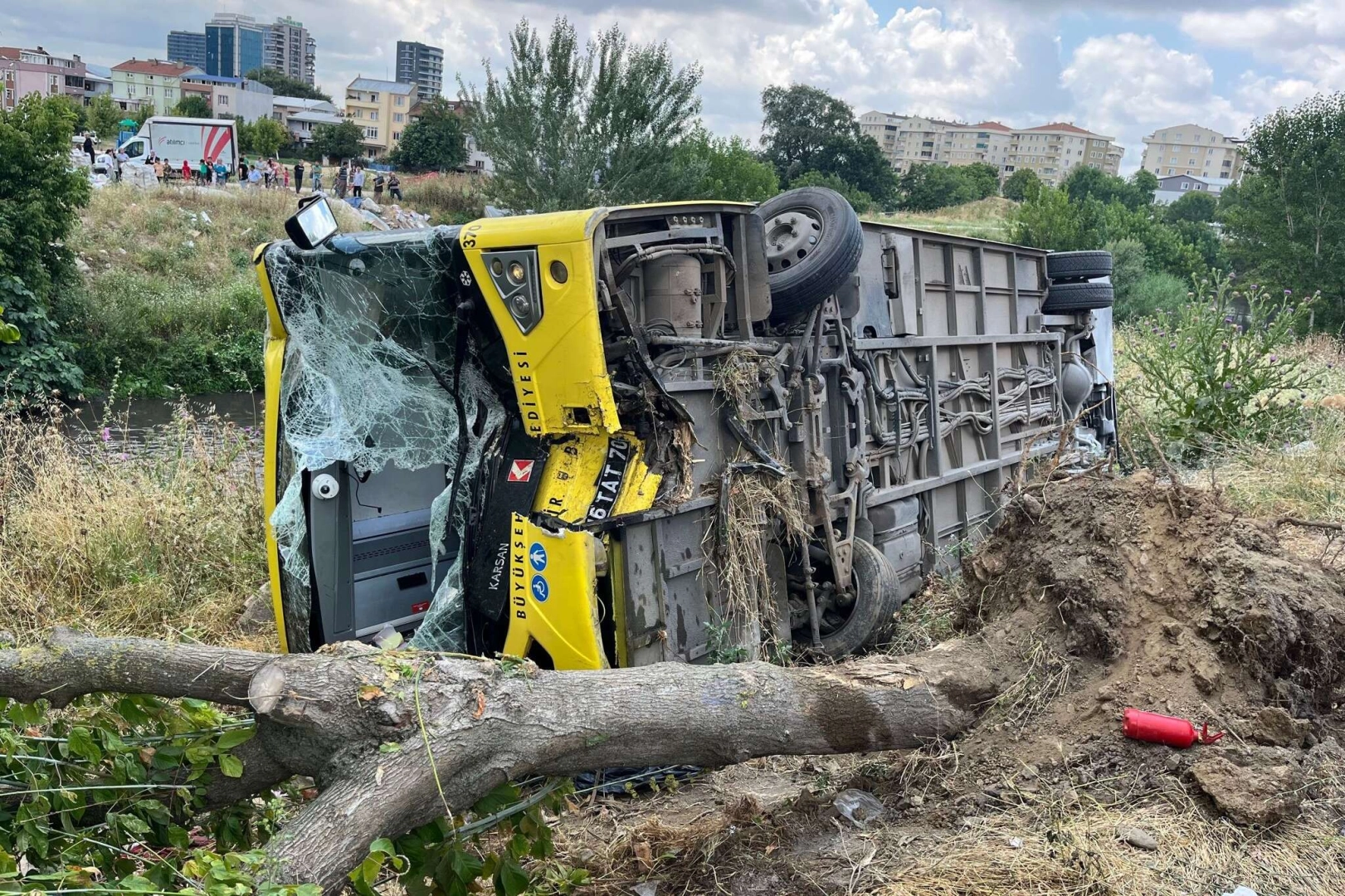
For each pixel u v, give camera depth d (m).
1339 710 3.85
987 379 7.37
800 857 3.49
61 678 3.07
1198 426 10.18
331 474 5.20
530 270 4.27
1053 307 9.15
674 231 4.59
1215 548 4.05
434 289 4.76
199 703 3.23
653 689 3.49
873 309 6.08
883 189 75.38
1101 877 3.12
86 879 2.73
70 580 6.91
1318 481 7.77
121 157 38.56
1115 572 4.13
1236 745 3.59
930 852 3.37
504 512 4.52
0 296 18.56
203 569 7.22
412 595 5.66
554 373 4.32
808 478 5.23
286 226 4.59
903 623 5.58
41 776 3.05
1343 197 28.00
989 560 4.63
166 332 22.14
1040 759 3.75
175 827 3.15
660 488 4.38
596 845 3.99
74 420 17.20
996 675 4.05
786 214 5.55
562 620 4.26
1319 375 11.28
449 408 5.12
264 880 2.67
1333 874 3.12
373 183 51.00
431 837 3.17
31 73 150.38
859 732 3.76
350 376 5.13
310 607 5.18
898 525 6.02
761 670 3.74
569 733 3.29
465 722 3.10
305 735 3.06
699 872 3.53
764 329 5.20
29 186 19.48
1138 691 3.84
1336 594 4.02
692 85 24.98
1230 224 30.69
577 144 24.58
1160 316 13.16
